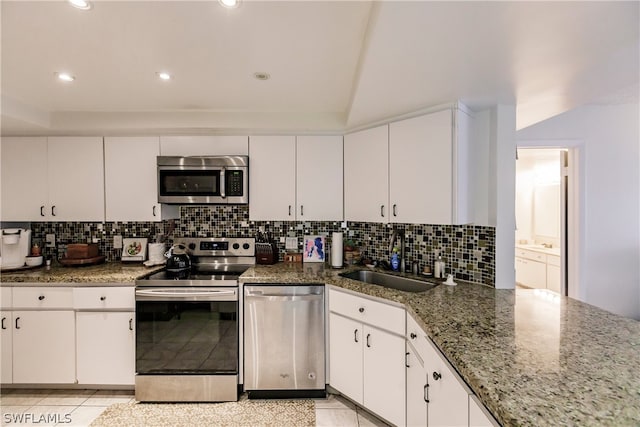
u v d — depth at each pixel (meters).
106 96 2.25
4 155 2.66
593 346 1.17
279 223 2.96
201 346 2.24
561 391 0.87
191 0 1.20
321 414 2.10
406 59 1.40
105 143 2.66
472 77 1.58
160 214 2.68
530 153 4.81
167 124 2.60
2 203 2.67
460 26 1.14
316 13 1.28
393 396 1.82
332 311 2.23
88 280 2.28
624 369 1.00
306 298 2.24
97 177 2.67
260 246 2.79
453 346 1.17
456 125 1.91
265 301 2.25
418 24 1.13
